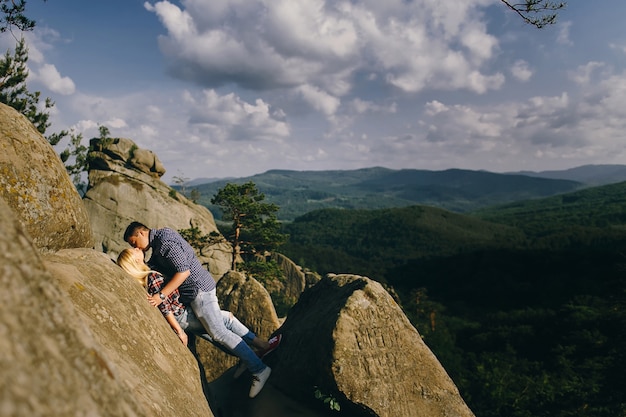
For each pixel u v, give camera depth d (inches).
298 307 222.7
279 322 292.5
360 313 162.7
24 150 109.8
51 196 114.0
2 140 104.7
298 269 2217.0
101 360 50.7
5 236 43.5
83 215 131.3
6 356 32.9
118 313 107.3
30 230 103.8
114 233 1402.6
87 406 41.8
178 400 104.3
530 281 4062.5
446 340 1624.0
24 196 104.4
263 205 1245.1
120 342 98.8
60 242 117.3
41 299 44.3
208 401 133.3
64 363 41.9
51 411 34.7
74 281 99.6
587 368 783.7
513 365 1418.6
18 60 654.5
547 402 755.4
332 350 153.9
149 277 143.2
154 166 1582.2
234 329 165.3
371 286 171.5
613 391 679.1
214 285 154.3
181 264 141.3
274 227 1269.7
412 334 172.2
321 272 4817.9
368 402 154.3
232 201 1202.6
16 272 41.9
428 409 163.8
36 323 40.9
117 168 1487.5
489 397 868.6
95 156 1471.5
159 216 1464.1
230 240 1326.3
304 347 167.9
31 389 33.5
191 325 153.6
